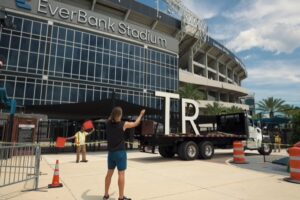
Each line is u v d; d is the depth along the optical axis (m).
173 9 59.22
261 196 6.01
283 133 26.38
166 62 52.31
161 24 59.22
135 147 21.80
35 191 6.38
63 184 7.21
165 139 13.21
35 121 16.12
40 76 36.88
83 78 40.62
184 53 71.81
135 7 54.00
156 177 8.32
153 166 10.91
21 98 34.91
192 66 69.50
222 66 92.81
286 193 6.29
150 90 48.22
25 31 37.22
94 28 43.84
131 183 7.38
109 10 53.09
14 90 34.66
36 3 38.97
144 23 58.25
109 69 43.78
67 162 12.49
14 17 36.78
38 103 35.97
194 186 7.00
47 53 38.22
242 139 16.23
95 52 42.91
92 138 24.58
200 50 75.25
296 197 5.95
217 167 10.63
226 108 61.16
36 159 6.70
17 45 36.16
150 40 50.62
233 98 88.62
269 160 13.39
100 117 22.62
